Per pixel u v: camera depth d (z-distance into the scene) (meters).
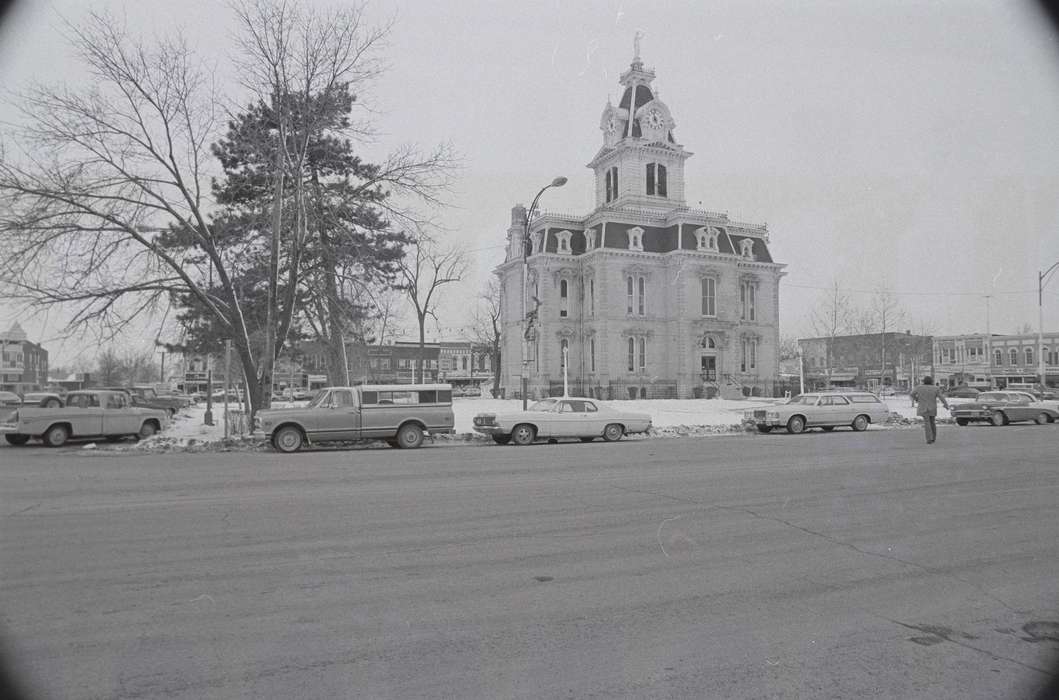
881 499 10.20
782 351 85.94
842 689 4.14
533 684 4.16
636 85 62.16
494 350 70.50
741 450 17.91
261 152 23.47
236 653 4.58
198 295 22.22
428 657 4.54
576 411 21.91
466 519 8.86
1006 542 7.59
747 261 58.94
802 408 25.42
